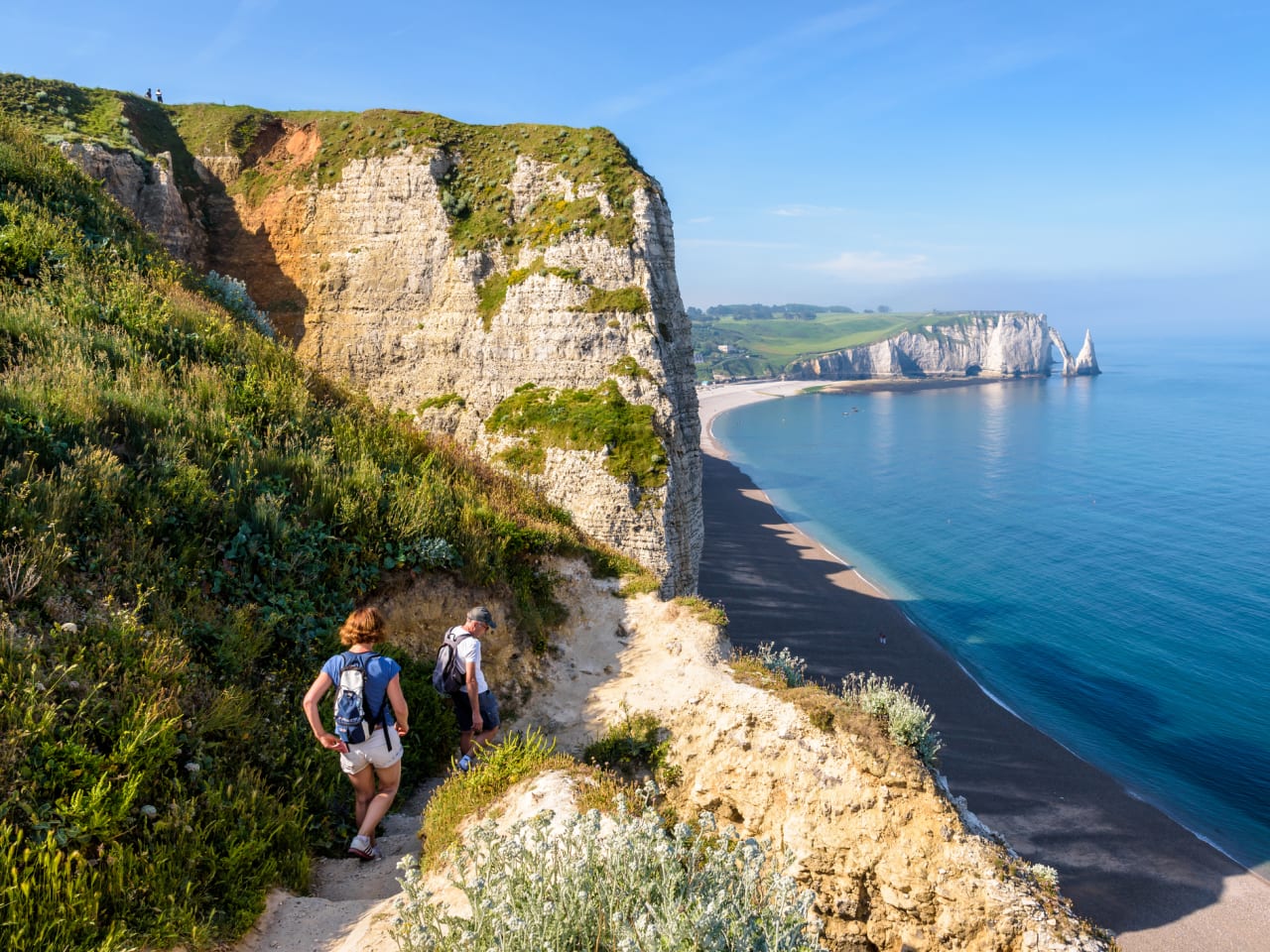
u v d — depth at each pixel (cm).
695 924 433
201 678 930
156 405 1342
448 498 1645
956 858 1202
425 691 1182
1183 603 6638
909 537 8769
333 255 5300
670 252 5109
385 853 855
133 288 1836
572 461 4184
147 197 4909
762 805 1311
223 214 5500
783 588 6731
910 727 1305
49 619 838
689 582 4509
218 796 765
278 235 5409
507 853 543
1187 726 4556
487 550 1544
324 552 1292
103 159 4684
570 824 558
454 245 5097
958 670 5197
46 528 915
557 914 462
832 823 1264
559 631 1598
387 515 1423
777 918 479
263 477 1345
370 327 5156
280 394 1686
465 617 1424
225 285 2886
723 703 1384
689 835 546
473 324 4931
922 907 1208
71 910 573
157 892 630
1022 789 3853
